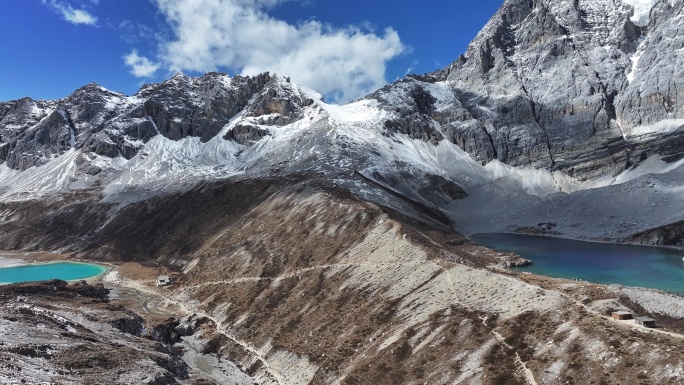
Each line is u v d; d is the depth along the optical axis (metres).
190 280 166.50
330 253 147.88
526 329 83.12
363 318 108.31
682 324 80.00
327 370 95.44
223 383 100.75
